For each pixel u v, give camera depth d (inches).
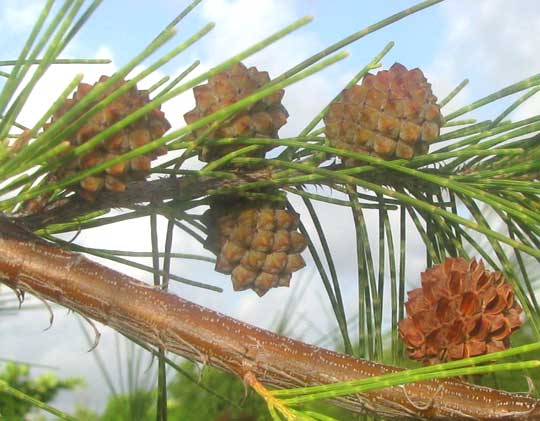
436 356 4.3
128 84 3.4
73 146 3.9
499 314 4.3
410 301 4.4
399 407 4.0
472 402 4.0
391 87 4.5
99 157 3.9
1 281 4.0
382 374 4.0
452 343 4.2
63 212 4.4
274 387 4.0
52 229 4.5
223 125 4.4
